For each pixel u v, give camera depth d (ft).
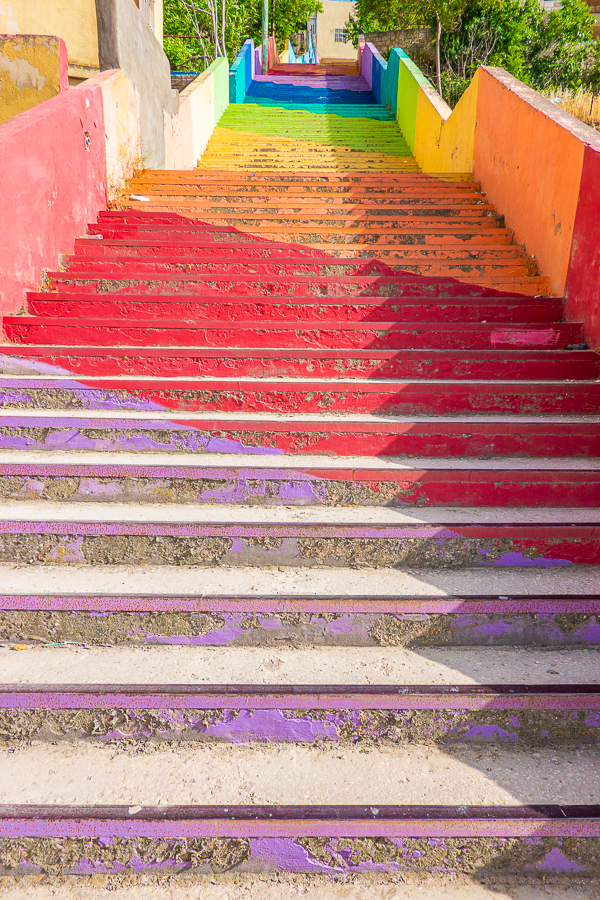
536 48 41.29
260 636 7.34
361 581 7.82
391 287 13.98
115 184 18.76
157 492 9.04
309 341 12.20
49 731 6.47
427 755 6.37
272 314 12.86
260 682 6.58
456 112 24.30
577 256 12.78
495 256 16.20
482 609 7.30
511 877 5.65
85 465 8.95
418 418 10.44
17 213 12.14
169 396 10.57
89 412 10.37
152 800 5.68
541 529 8.20
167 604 7.22
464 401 10.75
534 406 10.77
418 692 6.46
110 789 5.80
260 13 61.00
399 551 8.25
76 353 11.13
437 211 19.02
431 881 5.59
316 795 5.78
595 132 13.39
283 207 18.65
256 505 9.05
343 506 9.07
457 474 9.02
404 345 12.33
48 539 8.16
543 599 7.30
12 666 6.79
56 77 15.74
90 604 7.22
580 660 7.13
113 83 18.42
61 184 14.34
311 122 37.73
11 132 12.12
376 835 5.56
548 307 13.33
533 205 15.55
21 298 12.42
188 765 6.15
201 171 21.81
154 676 6.66
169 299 12.66
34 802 5.61
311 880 5.58
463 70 40.98
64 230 14.49
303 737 6.50
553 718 6.52
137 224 15.97
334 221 17.94
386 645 7.39
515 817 5.57
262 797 5.74
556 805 5.70
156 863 5.60
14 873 5.59
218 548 8.18
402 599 7.27
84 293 13.06
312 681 6.63
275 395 10.62
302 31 89.66
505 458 9.86
